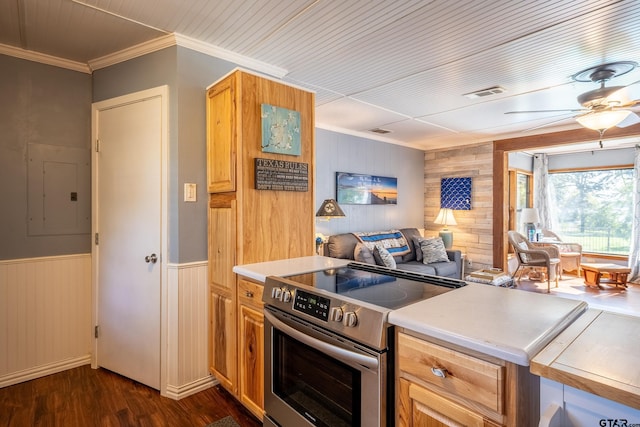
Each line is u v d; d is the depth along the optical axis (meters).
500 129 4.73
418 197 6.07
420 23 2.05
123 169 2.43
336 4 1.86
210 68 2.34
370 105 3.68
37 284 2.46
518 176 6.61
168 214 2.21
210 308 2.28
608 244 6.25
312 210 2.36
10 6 1.86
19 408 2.07
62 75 2.56
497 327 1.00
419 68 2.70
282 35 2.19
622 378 0.71
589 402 0.76
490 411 0.91
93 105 2.58
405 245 5.05
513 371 0.86
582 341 0.92
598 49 2.38
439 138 5.36
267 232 2.12
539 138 4.80
